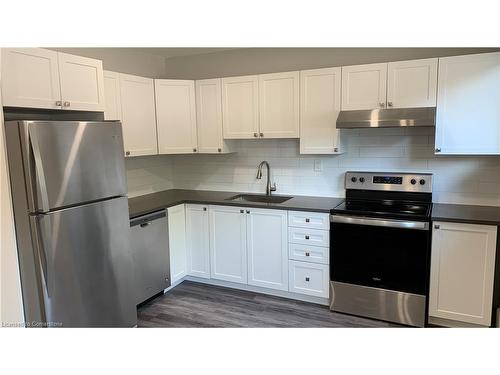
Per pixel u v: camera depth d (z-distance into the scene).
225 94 3.73
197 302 3.41
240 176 4.14
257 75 3.55
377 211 2.95
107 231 2.58
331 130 3.29
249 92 3.62
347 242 3.05
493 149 2.76
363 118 3.04
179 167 4.47
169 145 3.83
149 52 4.12
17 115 2.66
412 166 3.30
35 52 2.37
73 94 2.64
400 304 2.91
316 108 3.33
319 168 3.70
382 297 2.97
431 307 2.82
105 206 2.55
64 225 2.27
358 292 3.06
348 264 3.07
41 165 2.11
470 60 2.74
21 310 2.26
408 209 3.01
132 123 3.47
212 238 3.68
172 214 3.60
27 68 2.32
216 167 4.25
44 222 2.15
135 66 3.99
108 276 2.60
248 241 3.50
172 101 3.79
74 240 2.34
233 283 3.70
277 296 3.51
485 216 2.69
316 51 3.61
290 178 3.86
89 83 2.77
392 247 2.88
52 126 2.18
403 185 3.28
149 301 3.45
